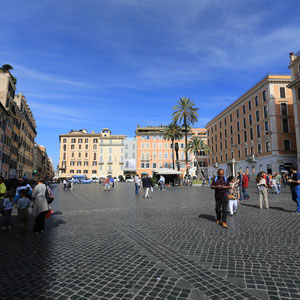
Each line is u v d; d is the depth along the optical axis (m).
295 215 8.37
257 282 3.24
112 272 3.66
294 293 2.93
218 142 61.72
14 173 38.50
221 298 2.82
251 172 46.03
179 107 42.94
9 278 3.50
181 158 80.00
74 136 88.12
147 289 3.09
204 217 8.34
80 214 9.57
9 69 32.56
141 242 5.32
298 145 33.66
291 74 35.41
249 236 5.64
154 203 13.12
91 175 86.12
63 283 3.31
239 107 51.12
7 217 7.11
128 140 85.75
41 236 6.05
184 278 3.40
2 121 29.55
